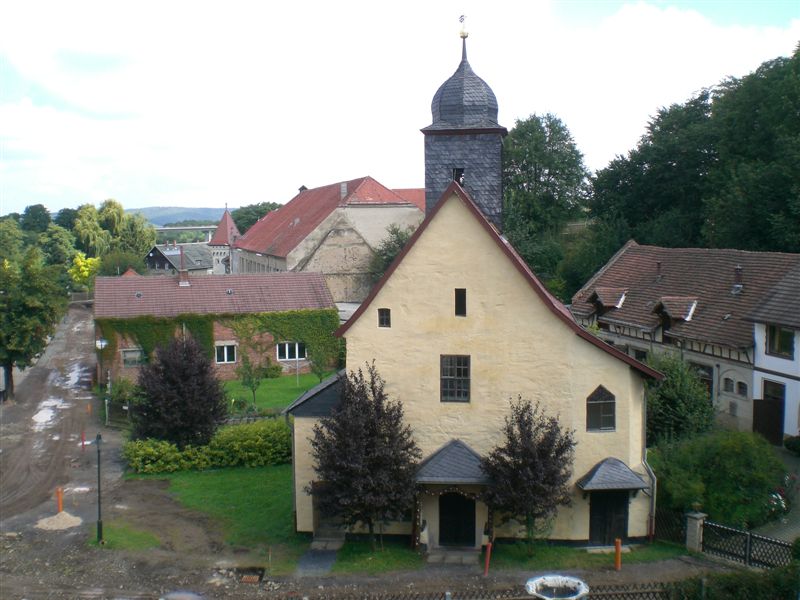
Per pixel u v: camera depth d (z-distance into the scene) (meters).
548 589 20.12
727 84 73.06
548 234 85.62
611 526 26.47
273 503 31.77
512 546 26.50
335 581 24.33
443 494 26.72
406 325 26.86
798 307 36.25
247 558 26.39
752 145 60.72
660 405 34.34
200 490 33.69
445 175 32.34
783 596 19.91
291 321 58.44
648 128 77.69
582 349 26.25
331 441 25.06
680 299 45.00
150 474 36.16
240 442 37.06
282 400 49.28
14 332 50.78
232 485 34.25
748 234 54.56
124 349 55.22
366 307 26.92
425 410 26.98
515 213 81.62
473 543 26.72
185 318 55.97
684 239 67.50
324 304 59.81
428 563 25.44
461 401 26.86
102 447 40.88
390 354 27.02
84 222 140.00
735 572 20.69
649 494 26.58
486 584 23.72
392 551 26.52
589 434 26.38
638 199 75.50
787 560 23.27
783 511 27.86
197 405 36.72
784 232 50.56
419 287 26.73
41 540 28.36
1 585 24.62
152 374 37.06
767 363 37.47
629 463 26.36
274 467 36.94
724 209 56.47
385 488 24.55
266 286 60.12
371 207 77.50
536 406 25.72
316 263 74.31
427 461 26.42
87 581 24.88
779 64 60.34
